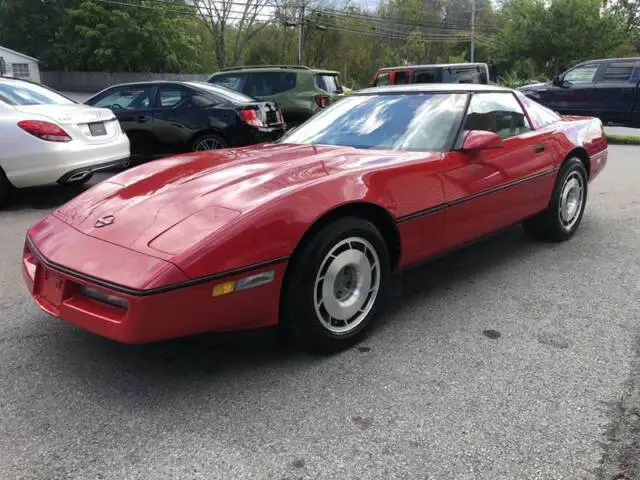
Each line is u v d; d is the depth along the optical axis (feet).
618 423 7.63
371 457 7.02
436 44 228.63
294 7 147.13
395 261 10.70
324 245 9.00
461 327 10.69
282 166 10.25
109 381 8.88
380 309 10.48
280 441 7.36
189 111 27.20
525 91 48.80
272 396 8.41
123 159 22.80
